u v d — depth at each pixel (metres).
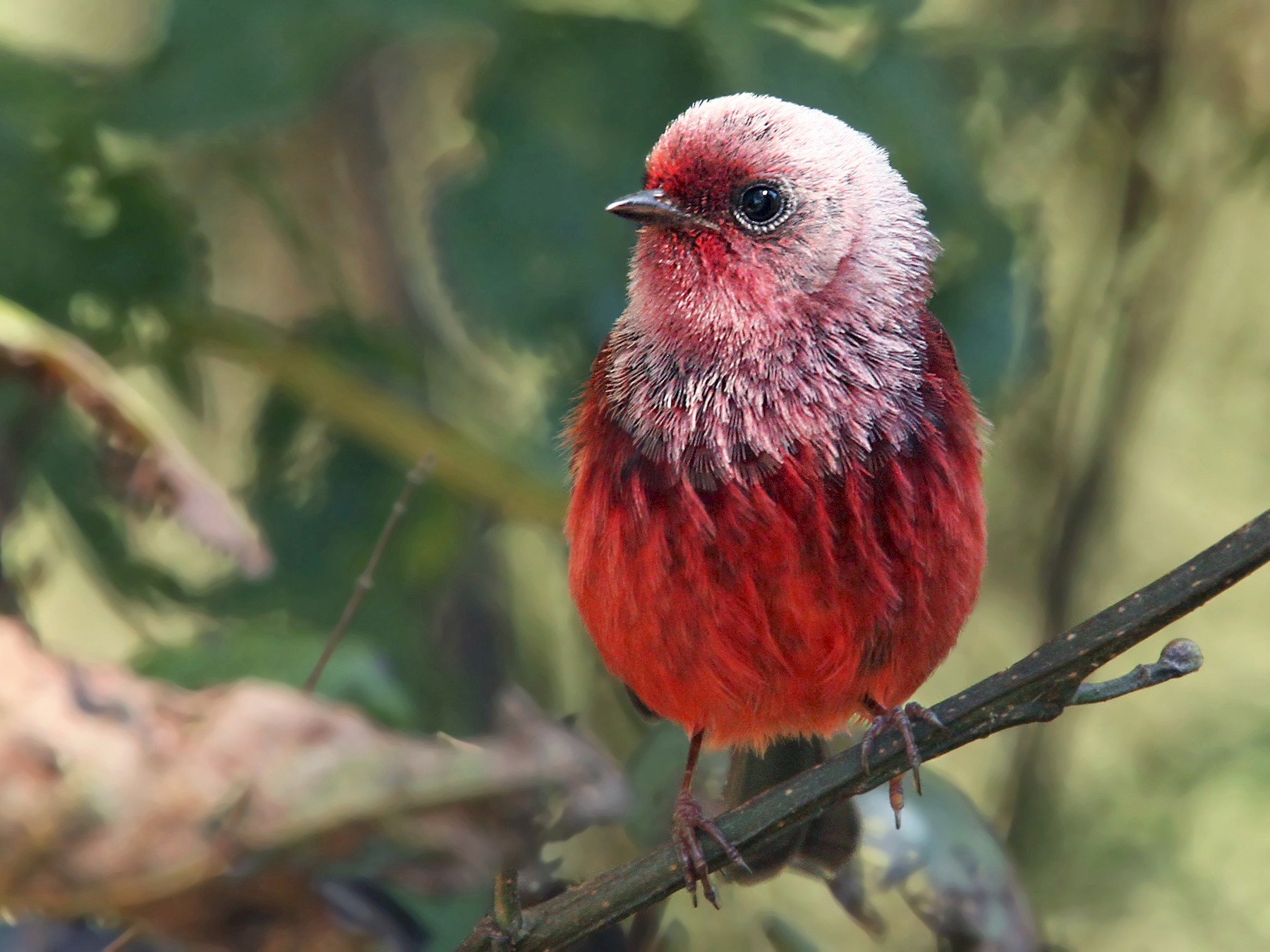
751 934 12.70
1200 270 13.84
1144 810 13.46
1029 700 7.12
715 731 9.05
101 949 7.03
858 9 10.72
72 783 5.24
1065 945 12.51
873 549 8.23
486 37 10.88
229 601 11.05
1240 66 13.11
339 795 5.25
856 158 8.91
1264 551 6.76
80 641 12.85
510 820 5.40
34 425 9.83
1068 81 12.98
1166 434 14.20
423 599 11.52
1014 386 11.66
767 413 8.37
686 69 10.29
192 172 12.27
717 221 8.70
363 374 11.76
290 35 9.91
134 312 10.82
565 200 10.23
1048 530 13.45
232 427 13.03
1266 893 13.06
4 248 10.20
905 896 8.83
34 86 10.47
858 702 8.79
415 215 12.98
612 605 8.51
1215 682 14.13
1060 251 13.52
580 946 8.25
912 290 8.84
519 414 12.72
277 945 5.41
